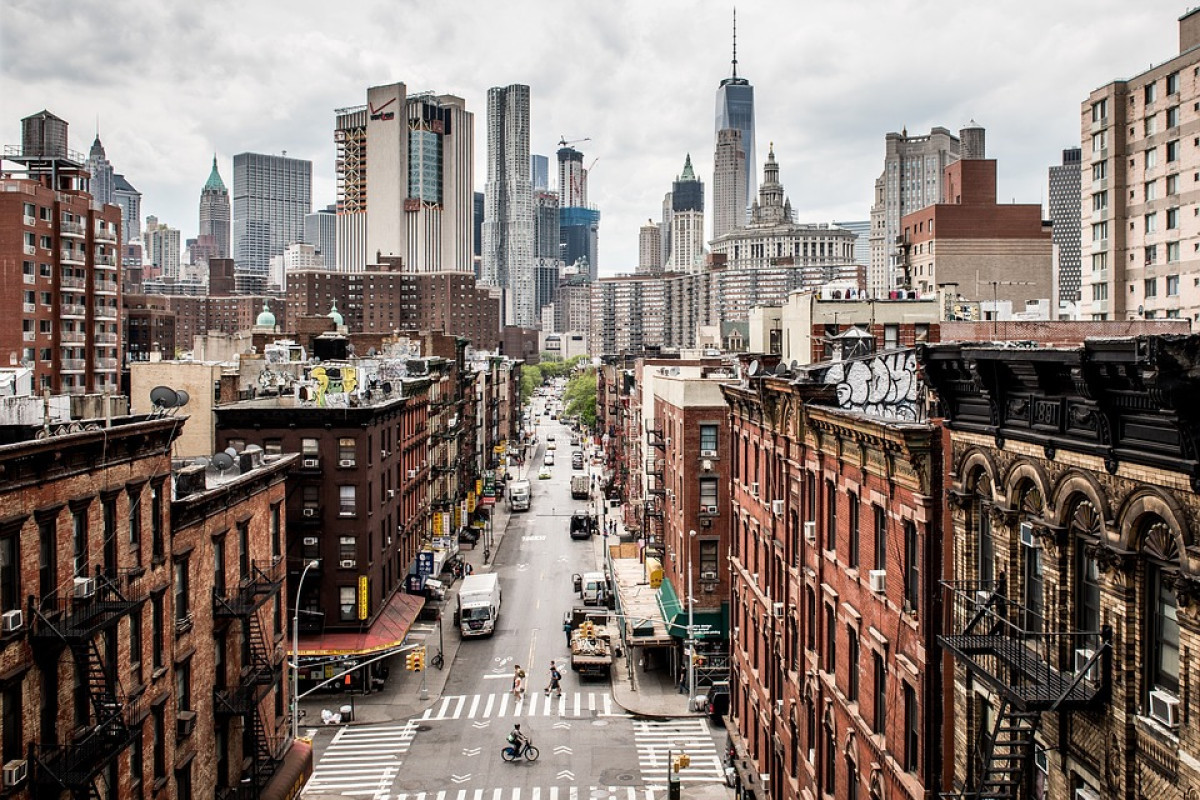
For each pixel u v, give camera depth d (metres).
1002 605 18.36
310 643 56.12
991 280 94.12
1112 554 14.64
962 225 94.19
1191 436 12.70
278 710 38.28
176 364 58.72
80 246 110.06
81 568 24.02
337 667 56.69
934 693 21.41
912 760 22.83
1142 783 14.26
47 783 21.86
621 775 45.66
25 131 150.62
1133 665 14.49
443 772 46.09
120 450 25.59
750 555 42.44
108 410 29.09
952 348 19.44
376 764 47.12
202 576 31.05
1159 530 13.91
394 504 67.12
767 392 36.41
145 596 26.28
